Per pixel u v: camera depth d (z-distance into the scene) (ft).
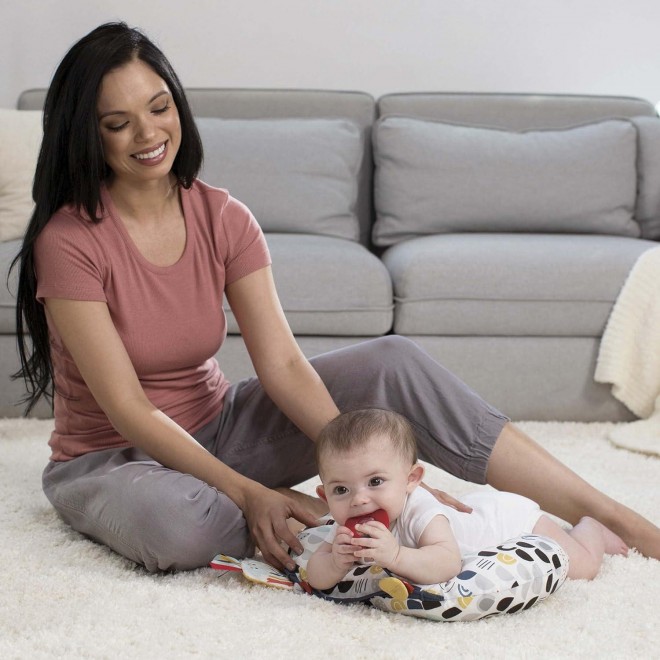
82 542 6.40
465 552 5.57
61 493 6.38
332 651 4.88
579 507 6.28
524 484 6.29
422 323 9.85
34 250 6.09
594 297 9.85
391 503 5.36
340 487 5.40
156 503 5.72
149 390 6.38
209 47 13.14
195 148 6.18
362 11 13.15
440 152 11.48
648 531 6.19
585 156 11.55
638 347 9.71
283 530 5.73
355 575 5.42
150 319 6.17
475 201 11.37
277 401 6.35
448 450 6.34
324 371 6.48
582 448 9.00
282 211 11.22
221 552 5.85
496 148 11.54
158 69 5.87
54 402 6.73
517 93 12.85
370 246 12.35
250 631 5.07
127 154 5.82
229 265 6.40
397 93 12.44
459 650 4.90
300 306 9.67
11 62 13.01
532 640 5.01
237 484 5.92
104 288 6.07
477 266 9.80
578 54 13.39
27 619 5.22
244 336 6.52
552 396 9.97
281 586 5.62
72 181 5.94
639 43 13.39
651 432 9.30
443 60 13.30
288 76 13.24
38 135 10.91
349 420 5.48
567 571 5.50
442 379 6.35
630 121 11.99
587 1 13.28
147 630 5.06
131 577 5.86
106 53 5.72
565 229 11.55
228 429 6.62
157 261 6.19
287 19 13.14
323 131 11.64
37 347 6.51
